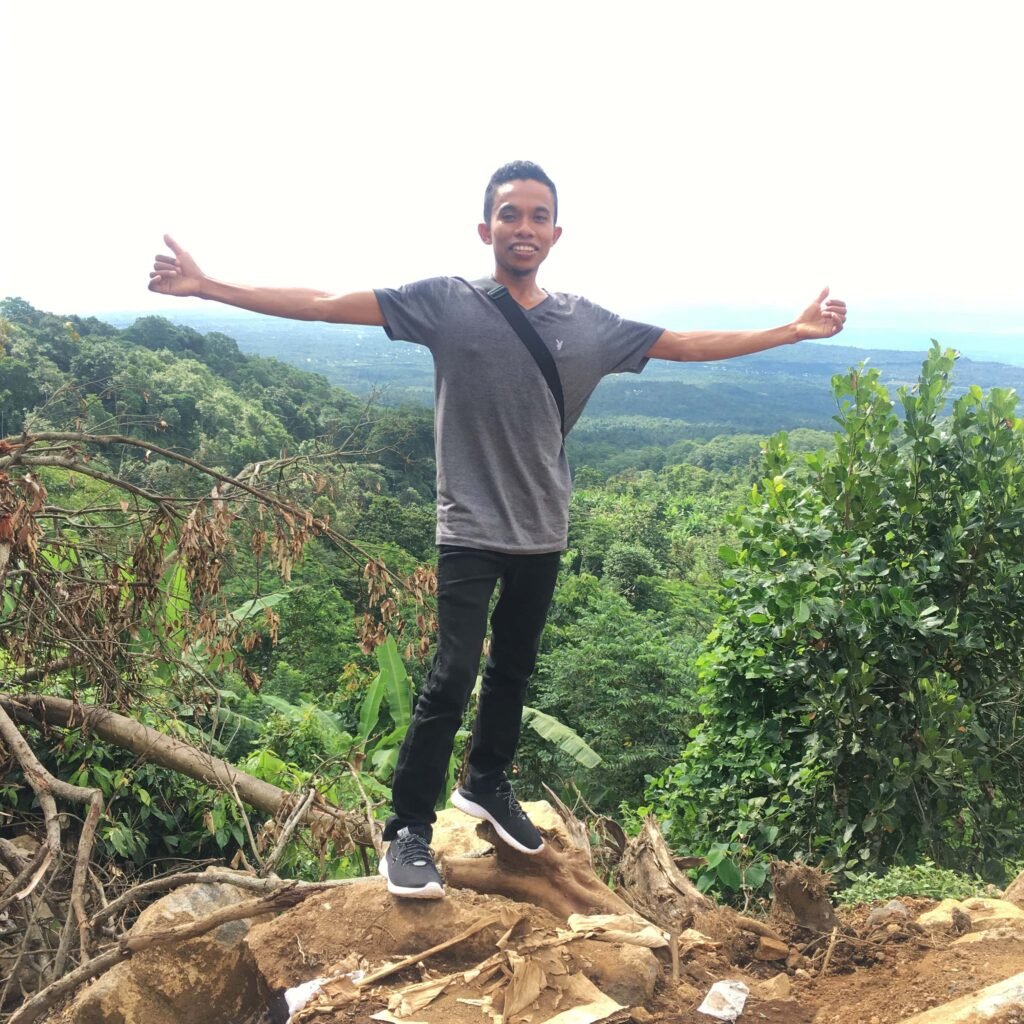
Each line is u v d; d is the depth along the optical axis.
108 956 2.50
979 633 6.16
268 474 5.75
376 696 8.59
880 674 6.22
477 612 2.33
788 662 6.16
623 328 2.45
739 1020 2.18
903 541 6.51
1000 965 2.33
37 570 5.10
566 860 2.76
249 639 5.65
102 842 5.79
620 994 2.21
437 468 2.37
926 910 2.95
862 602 5.96
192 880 2.88
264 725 9.59
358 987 2.15
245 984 2.41
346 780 7.06
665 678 20.14
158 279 2.27
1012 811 5.96
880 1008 2.20
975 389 6.39
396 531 23.48
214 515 5.10
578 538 51.50
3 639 5.45
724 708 6.87
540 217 2.32
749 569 6.69
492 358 2.26
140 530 5.73
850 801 6.06
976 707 6.34
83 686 6.07
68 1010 2.41
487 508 2.30
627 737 19.66
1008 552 6.20
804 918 2.76
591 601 26.30
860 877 4.16
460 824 3.46
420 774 2.41
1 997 3.75
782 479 6.77
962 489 6.35
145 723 6.26
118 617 5.37
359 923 2.35
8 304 29.58
